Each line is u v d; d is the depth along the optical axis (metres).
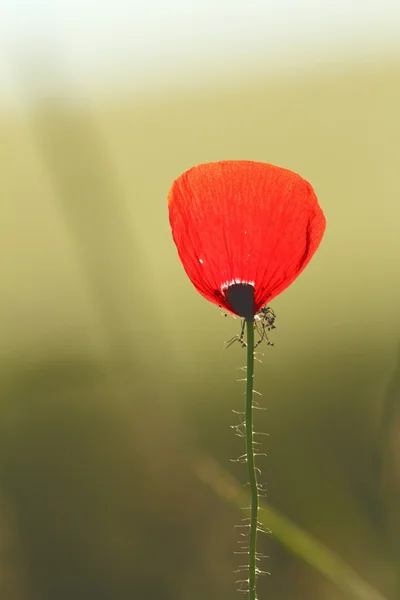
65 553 1.15
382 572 0.99
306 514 1.06
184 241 0.74
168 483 1.17
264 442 1.23
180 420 1.23
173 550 1.14
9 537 1.17
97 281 1.22
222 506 1.16
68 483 1.20
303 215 0.73
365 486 1.07
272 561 1.12
